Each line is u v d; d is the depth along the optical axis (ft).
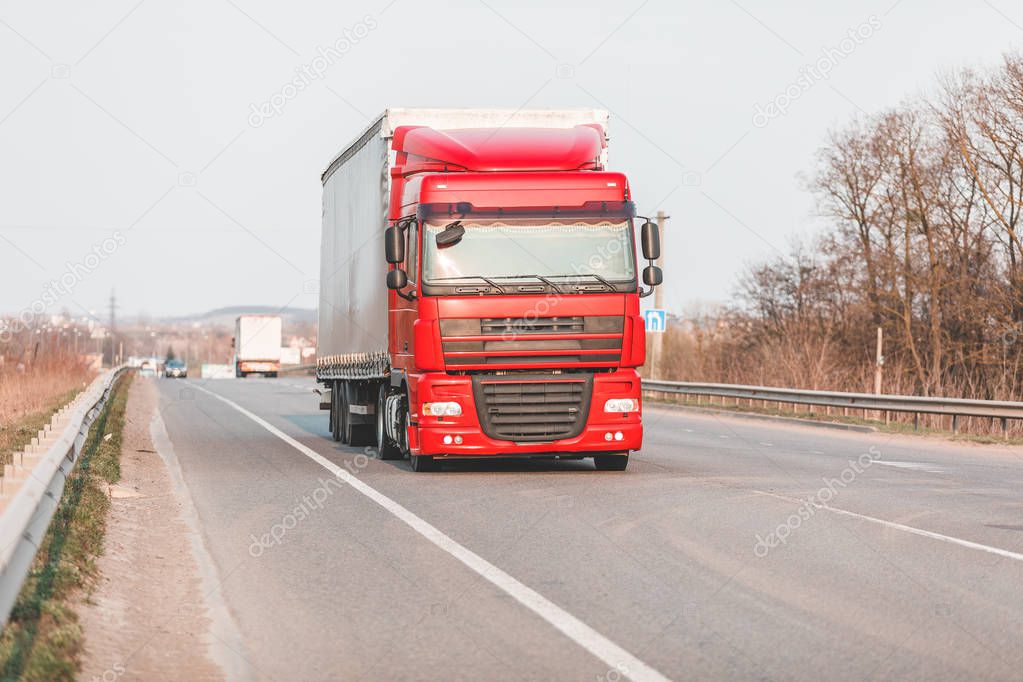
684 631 23.81
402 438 57.47
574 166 53.57
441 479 51.34
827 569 30.25
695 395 136.77
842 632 23.70
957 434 84.69
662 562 31.19
